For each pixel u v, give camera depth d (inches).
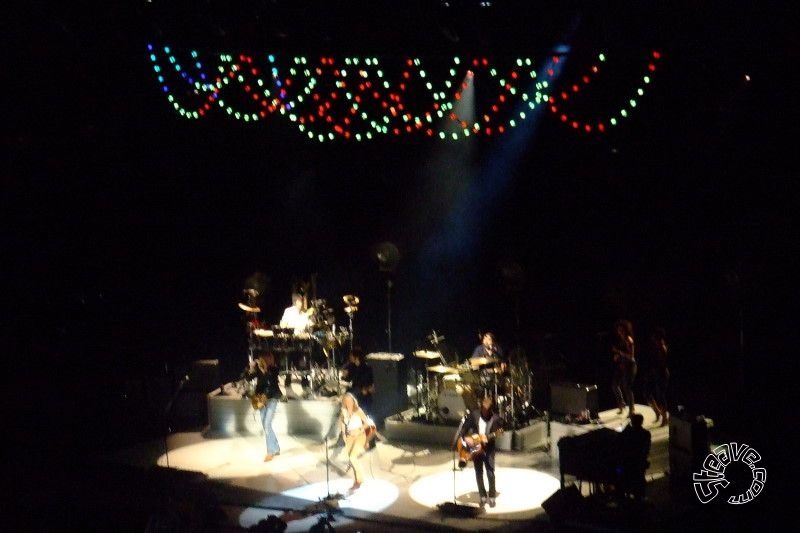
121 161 697.6
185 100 682.2
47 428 583.5
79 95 648.4
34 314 702.5
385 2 552.1
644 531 395.9
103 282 732.7
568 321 714.8
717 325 643.5
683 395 606.2
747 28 518.0
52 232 694.5
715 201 625.0
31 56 613.6
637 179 659.4
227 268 772.0
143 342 746.8
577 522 407.2
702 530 397.7
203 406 602.2
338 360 642.2
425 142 727.1
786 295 588.1
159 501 453.7
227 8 566.6
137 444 556.7
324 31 566.6
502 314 742.5
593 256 702.5
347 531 409.7
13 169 653.9
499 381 528.4
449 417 539.5
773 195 587.5
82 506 450.9
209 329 772.6
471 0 538.0
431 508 436.1
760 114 569.6
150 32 598.5
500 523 414.9
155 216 737.6
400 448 533.3
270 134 725.9
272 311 769.6
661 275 673.6
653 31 532.4
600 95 620.4
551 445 515.2
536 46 551.8
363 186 754.8
